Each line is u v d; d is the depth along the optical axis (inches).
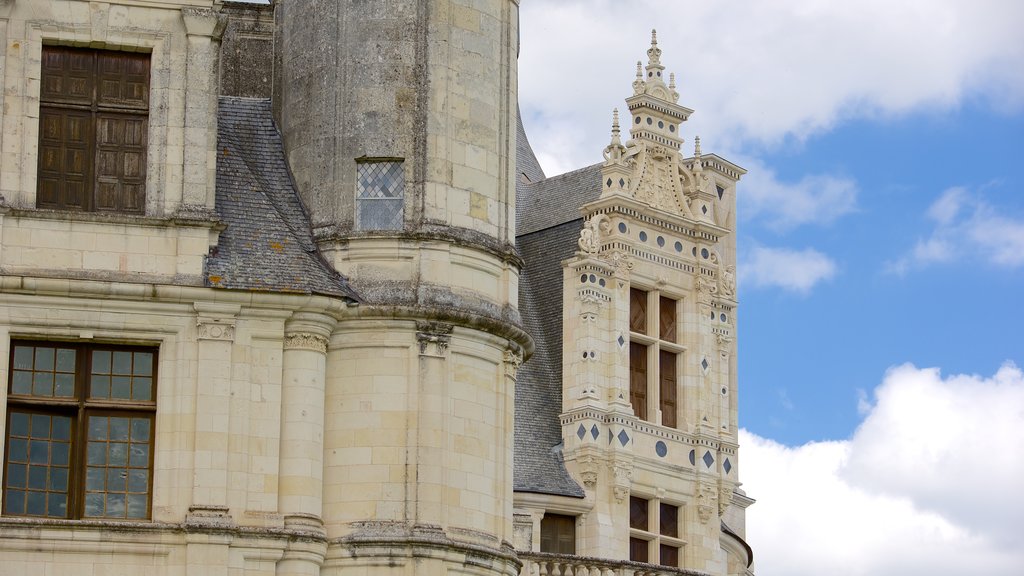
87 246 1734.7
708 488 2358.5
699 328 2396.7
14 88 1748.3
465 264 1815.9
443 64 1843.0
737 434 2427.4
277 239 1787.6
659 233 2385.6
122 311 1729.8
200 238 1753.2
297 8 1889.8
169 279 1736.0
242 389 1737.2
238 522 1718.8
